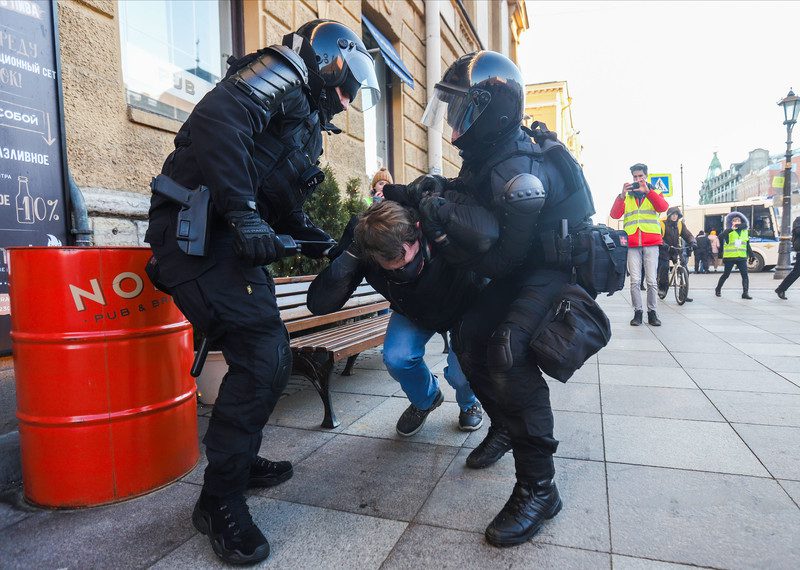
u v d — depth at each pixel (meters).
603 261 1.89
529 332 1.84
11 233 2.60
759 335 5.79
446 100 1.89
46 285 2.02
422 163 10.36
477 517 1.97
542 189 1.68
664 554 1.70
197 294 1.70
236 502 1.77
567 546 1.76
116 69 3.49
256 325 1.73
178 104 4.58
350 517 1.99
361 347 3.24
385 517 1.98
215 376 3.31
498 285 2.08
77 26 3.20
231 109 1.60
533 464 1.85
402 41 9.18
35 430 2.09
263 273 1.85
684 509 1.97
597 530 1.85
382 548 1.78
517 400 1.84
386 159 9.23
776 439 2.64
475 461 2.38
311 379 2.98
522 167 1.75
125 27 4.01
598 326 1.85
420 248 1.93
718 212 21.66
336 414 3.21
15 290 2.09
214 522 1.74
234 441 1.73
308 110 1.87
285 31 5.68
